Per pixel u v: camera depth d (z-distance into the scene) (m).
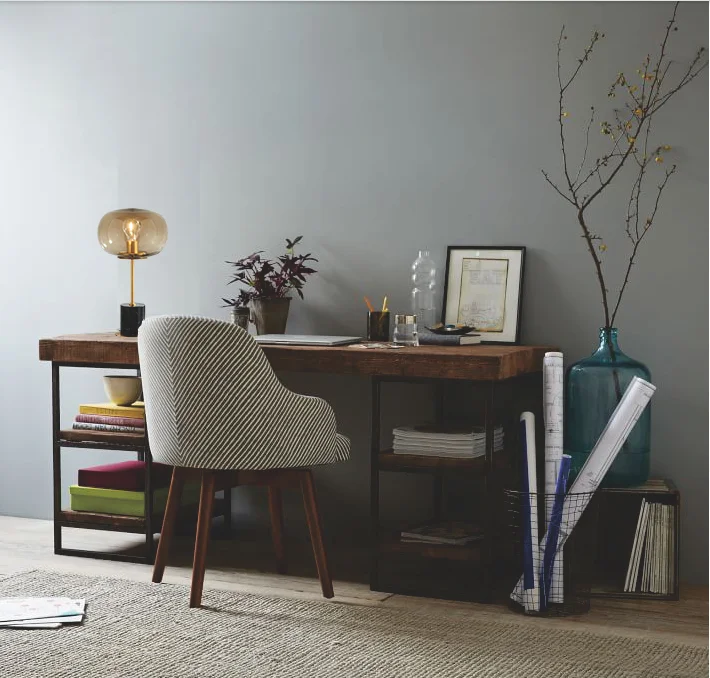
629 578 3.10
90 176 4.11
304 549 3.69
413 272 3.57
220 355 2.84
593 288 3.42
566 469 2.92
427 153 3.62
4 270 4.26
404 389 3.68
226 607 2.93
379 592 3.12
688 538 3.32
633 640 2.68
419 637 2.67
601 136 3.38
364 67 3.70
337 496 3.79
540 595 2.91
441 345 3.29
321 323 3.80
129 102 4.05
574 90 3.42
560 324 3.46
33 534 3.91
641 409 2.95
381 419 3.72
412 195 3.64
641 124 3.30
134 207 4.06
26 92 4.20
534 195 3.48
